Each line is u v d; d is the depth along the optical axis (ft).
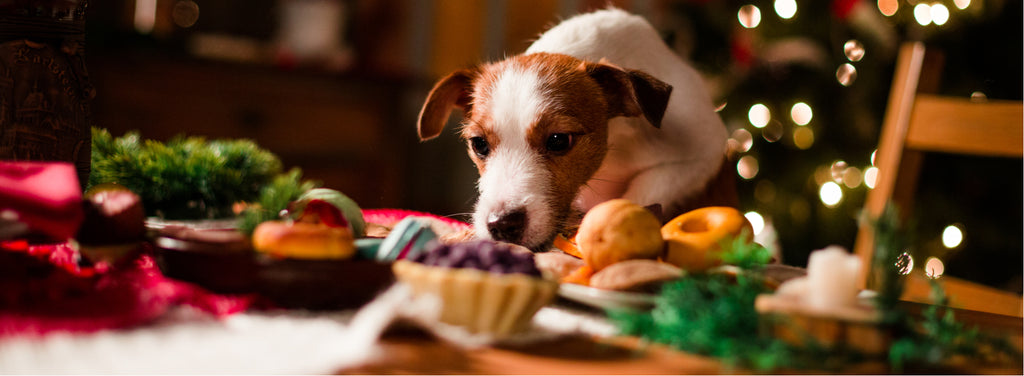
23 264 3.25
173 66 13.73
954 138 6.09
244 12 17.69
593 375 2.35
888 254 2.67
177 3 16.67
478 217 5.62
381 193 16.99
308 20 16.71
